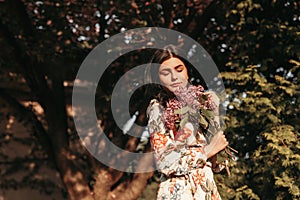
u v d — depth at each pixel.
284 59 6.24
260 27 6.07
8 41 6.64
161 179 3.13
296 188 5.41
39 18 6.70
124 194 6.79
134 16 6.51
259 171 5.76
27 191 9.58
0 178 8.81
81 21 6.73
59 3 6.41
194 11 6.56
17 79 7.53
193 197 3.01
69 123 7.86
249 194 5.63
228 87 6.26
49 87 7.66
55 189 9.17
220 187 5.67
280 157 5.50
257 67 6.14
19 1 6.51
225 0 6.17
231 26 6.59
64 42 6.50
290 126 5.67
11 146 9.16
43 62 6.75
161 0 6.40
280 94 5.88
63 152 7.05
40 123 7.32
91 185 7.53
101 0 6.52
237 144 5.98
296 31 5.95
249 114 5.88
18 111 7.28
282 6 6.27
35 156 8.57
